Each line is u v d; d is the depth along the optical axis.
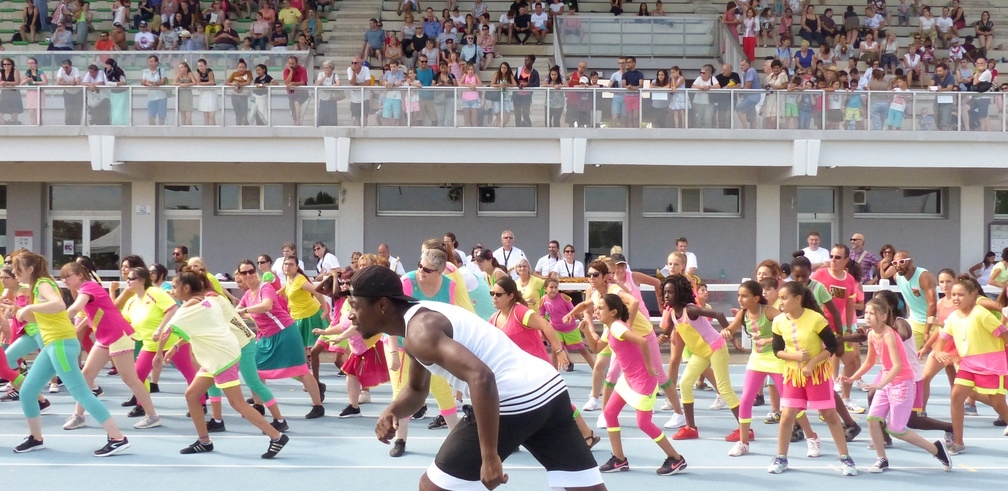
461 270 8.76
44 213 21.53
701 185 21.91
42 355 8.62
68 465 8.28
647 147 19.53
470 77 20.50
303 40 22.91
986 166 19.59
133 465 8.28
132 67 20.05
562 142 19.31
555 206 21.66
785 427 8.01
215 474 7.99
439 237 21.70
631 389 7.93
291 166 21.12
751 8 24.84
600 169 21.36
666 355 15.69
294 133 19.27
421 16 26.00
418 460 8.50
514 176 21.48
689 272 15.78
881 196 22.12
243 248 21.58
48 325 8.45
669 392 9.79
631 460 8.51
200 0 26.33
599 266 9.20
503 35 25.30
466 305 8.00
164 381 12.95
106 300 9.52
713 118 19.53
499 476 4.36
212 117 19.33
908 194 22.17
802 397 7.97
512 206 21.95
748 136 19.45
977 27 25.70
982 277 20.83
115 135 19.20
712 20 25.20
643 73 25.02
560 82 20.69
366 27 25.69
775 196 21.73
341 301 11.15
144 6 24.67
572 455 4.94
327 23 25.69
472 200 21.73
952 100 19.56
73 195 21.77
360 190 21.50
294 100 19.39
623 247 22.08
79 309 8.81
